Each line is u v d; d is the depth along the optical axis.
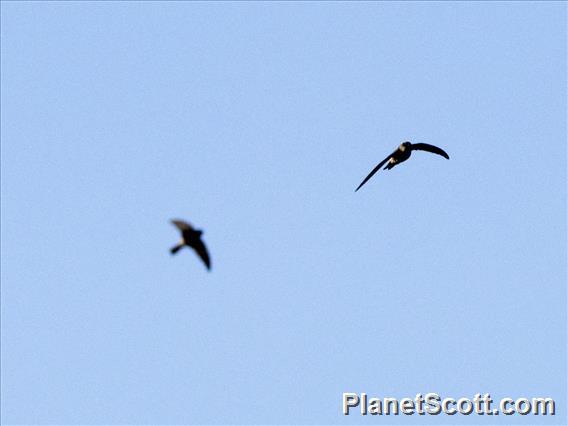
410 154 39.16
